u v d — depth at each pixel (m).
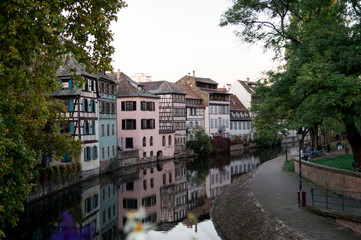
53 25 8.89
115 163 42.94
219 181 34.66
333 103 14.80
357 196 16.47
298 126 17.41
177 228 18.02
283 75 18.59
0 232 8.35
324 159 27.69
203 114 70.19
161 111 59.94
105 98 40.94
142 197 27.52
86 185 31.73
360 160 18.17
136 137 49.47
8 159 8.72
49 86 9.61
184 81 72.31
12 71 8.26
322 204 16.39
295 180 25.28
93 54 10.17
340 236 12.20
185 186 32.25
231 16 20.47
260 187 23.05
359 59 14.77
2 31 8.09
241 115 84.50
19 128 9.46
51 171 26.78
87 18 9.63
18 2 7.79
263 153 65.31
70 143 24.09
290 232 13.13
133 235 2.25
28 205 23.44
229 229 17.45
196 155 60.78
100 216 21.48
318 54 15.77
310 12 18.66
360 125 20.59
